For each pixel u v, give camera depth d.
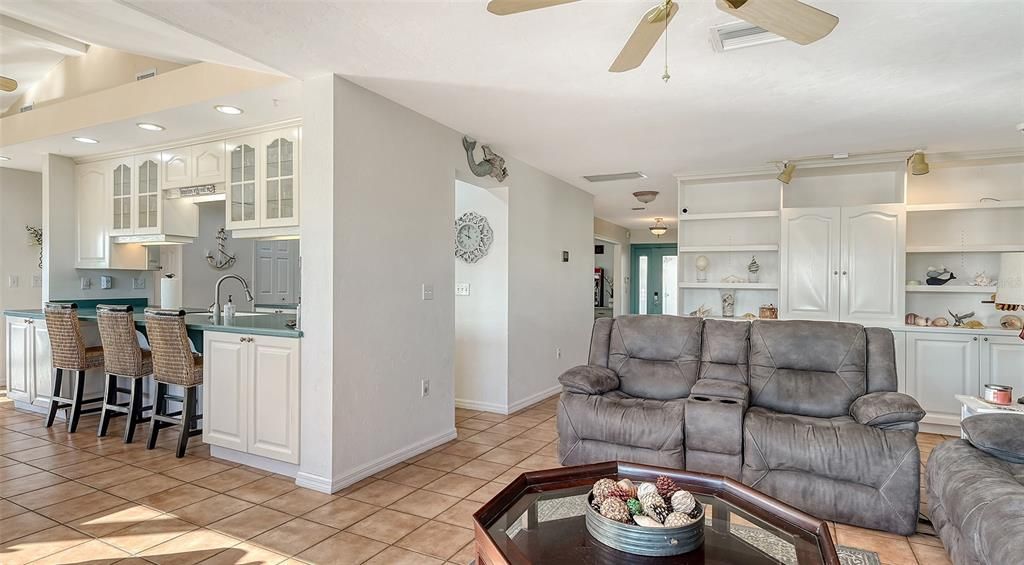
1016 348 4.12
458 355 5.13
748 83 3.01
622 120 3.72
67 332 4.07
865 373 3.18
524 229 5.13
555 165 5.16
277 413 3.20
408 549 2.39
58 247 4.84
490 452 3.75
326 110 2.99
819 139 4.13
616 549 1.68
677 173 5.41
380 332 3.34
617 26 2.34
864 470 2.61
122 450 3.69
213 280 5.63
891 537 2.56
